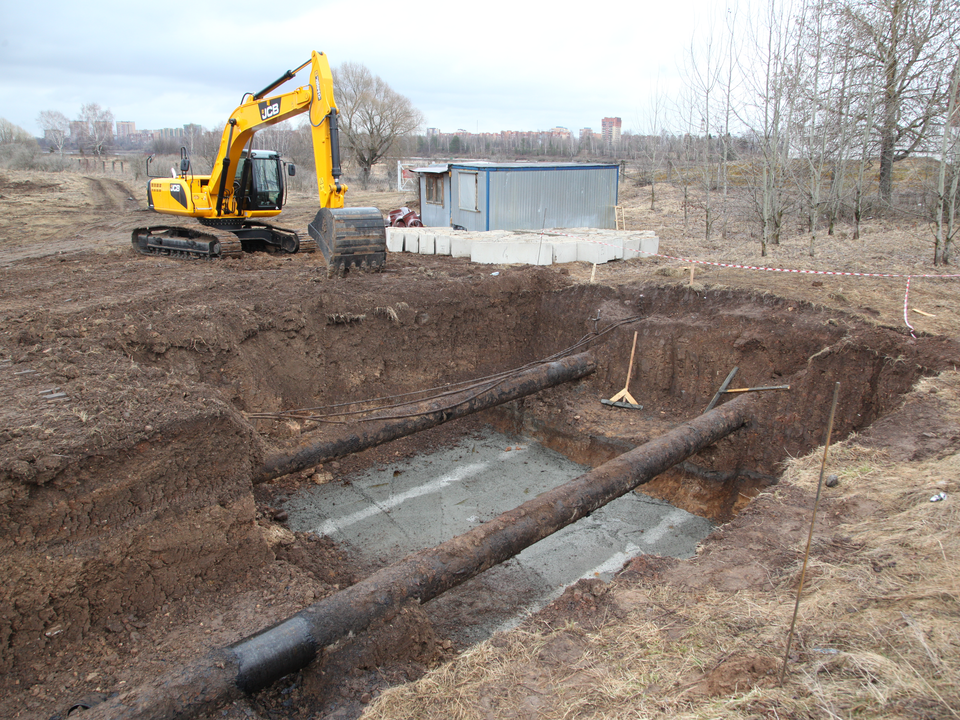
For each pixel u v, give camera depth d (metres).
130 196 37.12
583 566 8.38
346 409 10.76
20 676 5.13
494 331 12.69
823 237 17.33
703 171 22.00
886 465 6.41
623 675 4.14
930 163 16.55
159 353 8.94
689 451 8.40
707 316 10.96
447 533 8.99
